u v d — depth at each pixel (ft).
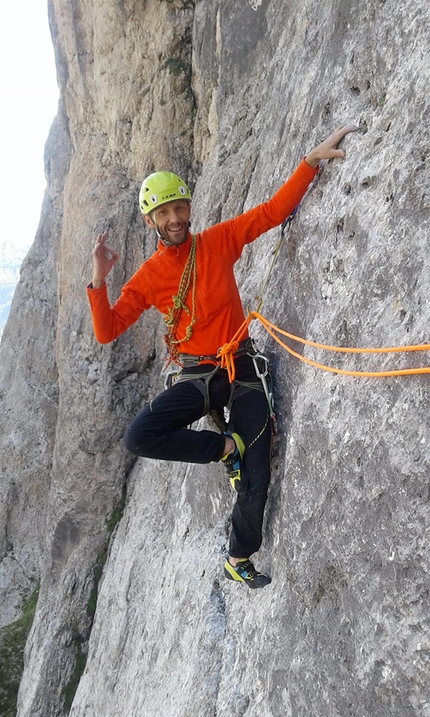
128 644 23.16
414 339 7.61
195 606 15.30
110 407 32.32
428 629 7.00
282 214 11.23
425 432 7.21
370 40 10.41
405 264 8.14
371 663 7.87
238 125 22.65
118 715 21.21
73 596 33.53
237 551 11.59
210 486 16.40
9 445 49.19
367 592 8.09
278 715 10.43
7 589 47.62
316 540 9.45
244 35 22.41
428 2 9.02
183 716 13.62
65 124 44.19
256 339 13.70
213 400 11.56
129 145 32.45
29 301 49.42
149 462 29.99
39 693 33.27
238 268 17.90
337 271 9.99
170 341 11.80
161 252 11.42
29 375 49.44
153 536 25.26
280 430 11.72
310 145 12.25
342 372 8.68
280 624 10.75
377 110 9.86
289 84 15.87
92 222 32.55
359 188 9.53
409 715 7.22
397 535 7.50
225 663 13.26
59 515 35.12
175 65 29.07
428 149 8.13
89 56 34.19
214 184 22.26
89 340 32.81
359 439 8.40
